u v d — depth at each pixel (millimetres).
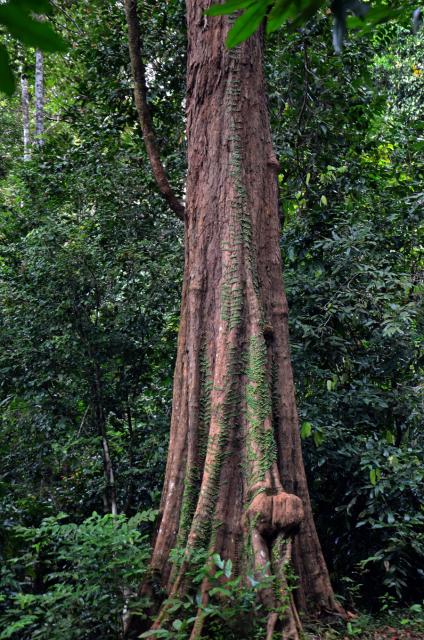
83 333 8078
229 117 5262
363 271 6996
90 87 9414
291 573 4086
